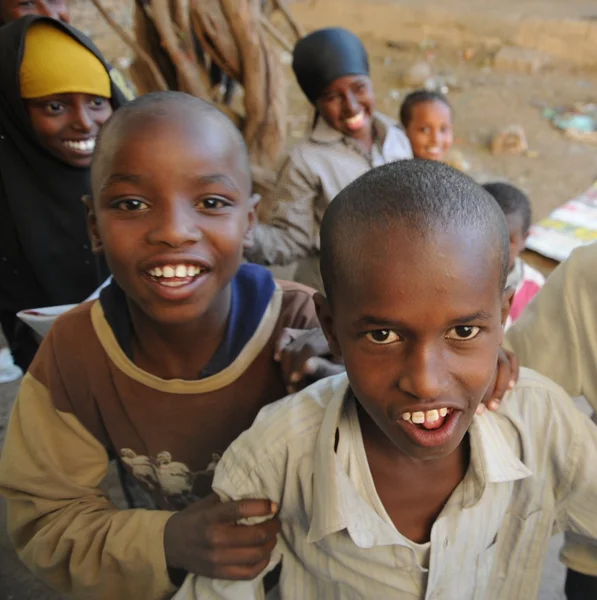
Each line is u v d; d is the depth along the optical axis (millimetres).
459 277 741
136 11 3162
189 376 1168
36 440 1197
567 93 5633
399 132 2645
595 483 1032
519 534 1104
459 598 1084
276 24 6953
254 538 1019
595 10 6371
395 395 810
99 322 1181
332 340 922
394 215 752
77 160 2012
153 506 1719
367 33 6906
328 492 962
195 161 948
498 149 4777
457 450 1017
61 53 1898
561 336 1210
